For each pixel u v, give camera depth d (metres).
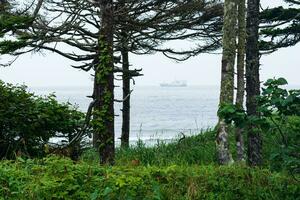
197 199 7.77
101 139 11.35
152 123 84.88
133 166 8.85
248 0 14.70
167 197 7.71
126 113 23.88
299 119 7.83
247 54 14.38
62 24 16.62
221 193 8.03
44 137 13.66
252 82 14.12
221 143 13.04
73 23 16.58
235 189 8.18
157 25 18.84
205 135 20.61
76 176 7.54
